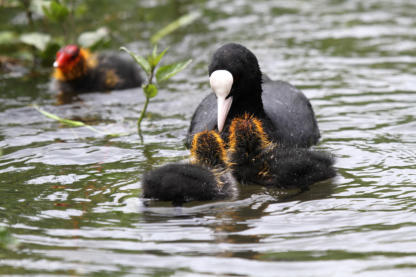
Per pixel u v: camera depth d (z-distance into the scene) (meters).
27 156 11.27
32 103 14.80
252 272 6.96
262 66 16.84
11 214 8.67
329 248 7.50
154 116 13.90
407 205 8.75
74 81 16.06
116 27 20.36
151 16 20.89
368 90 14.88
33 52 18.28
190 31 20.09
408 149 11.23
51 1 16.98
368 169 10.35
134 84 16.39
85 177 10.19
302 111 12.30
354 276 6.82
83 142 12.11
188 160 10.29
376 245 7.54
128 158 11.16
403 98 14.24
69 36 19.06
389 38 18.86
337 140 12.01
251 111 11.22
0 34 18.23
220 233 8.02
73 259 7.32
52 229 8.17
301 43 18.69
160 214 8.72
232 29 20.14
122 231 8.12
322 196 9.31
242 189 9.83
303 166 9.59
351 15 21.41
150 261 7.26
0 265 7.20
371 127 12.62
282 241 7.74
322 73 16.22
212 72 10.81
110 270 7.05
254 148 10.12
